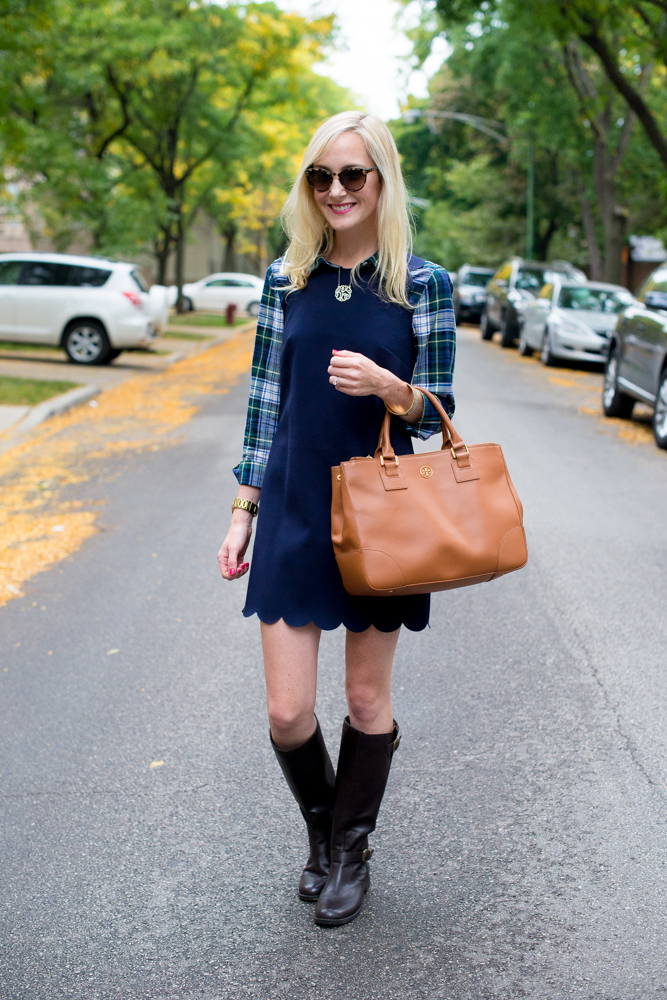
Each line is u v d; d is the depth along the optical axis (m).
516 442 9.77
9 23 13.52
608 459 8.99
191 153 28.64
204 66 23.50
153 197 26.20
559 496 7.38
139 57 20.81
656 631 4.61
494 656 4.32
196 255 48.84
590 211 29.69
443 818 3.01
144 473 8.35
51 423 11.06
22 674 4.25
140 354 19.12
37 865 2.83
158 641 4.59
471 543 2.28
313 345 2.35
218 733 3.63
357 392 2.21
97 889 2.71
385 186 2.30
